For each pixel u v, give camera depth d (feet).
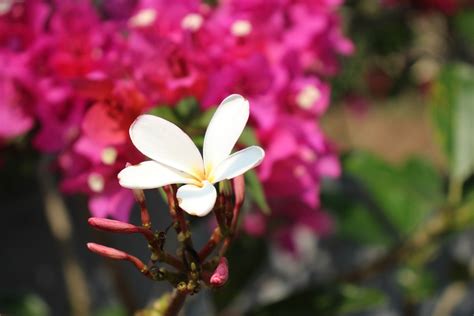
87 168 2.48
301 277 5.04
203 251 1.93
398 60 5.22
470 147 2.95
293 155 2.54
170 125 1.88
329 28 2.87
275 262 5.04
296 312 2.81
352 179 3.71
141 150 1.86
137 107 2.43
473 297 4.93
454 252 4.67
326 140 2.64
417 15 5.00
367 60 4.96
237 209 1.94
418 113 7.41
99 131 2.43
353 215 3.34
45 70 2.56
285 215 3.27
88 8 2.59
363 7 4.77
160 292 4.17
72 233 4.43
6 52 2.59
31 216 4.68
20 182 4.14
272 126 2.49
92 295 4.49
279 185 2.55
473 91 3.00
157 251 1.89
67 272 3.51
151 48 2.51
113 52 2.53
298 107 2.59
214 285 1.80
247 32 2.55
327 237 5.11
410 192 3.15
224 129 1.88
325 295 2.81
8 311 3.14
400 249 2.96
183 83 2.45
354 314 4.76
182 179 1.84
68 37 2.56
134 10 2.78
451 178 2.93
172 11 2.53
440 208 3.09
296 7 2.81
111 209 2.41
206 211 1.76
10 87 2.56
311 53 2.84
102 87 2.41
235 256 2.94
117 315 3.99
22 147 2.89
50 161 2.99
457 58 5.22
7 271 4.64
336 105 5.32
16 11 2.61
